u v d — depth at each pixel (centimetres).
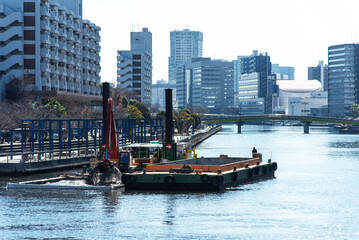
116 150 7731
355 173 10031
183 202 6500
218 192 7150
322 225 5606
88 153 11175
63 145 12875
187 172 7231
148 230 5256
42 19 18050
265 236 5141
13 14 17488
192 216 5825
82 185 7281
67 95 18788
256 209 6266
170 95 8444
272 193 7388
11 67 17712
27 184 7362
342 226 5572
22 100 15600
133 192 7062
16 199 6575
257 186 7956
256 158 9081
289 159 13562
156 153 8600
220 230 5312
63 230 5212
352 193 7538
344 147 19038
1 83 16375
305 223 5684
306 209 6378
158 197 6756
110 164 7519
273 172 9350
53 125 15062
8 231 5172
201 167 7581
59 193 6969
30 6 17800
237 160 8800
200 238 5028
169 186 7125
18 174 8788
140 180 7138
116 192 7044
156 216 5812
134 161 8156
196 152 16388
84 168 8200
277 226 5522
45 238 4959
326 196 7281
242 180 8006
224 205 6425
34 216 5734
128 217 5722
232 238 5059
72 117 17188
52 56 18750
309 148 18400
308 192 7575
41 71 18050
